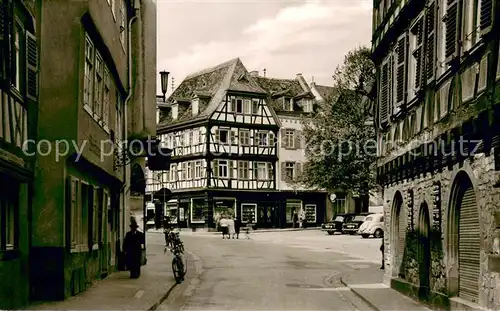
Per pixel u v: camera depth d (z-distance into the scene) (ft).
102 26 58.95
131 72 82.28
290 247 132.57
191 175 213.25
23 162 45.93
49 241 49.52
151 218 220.84
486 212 36.52
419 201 52.80
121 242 81.56
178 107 221.66
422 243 52.03
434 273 47.93
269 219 216.54
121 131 78.89
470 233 41.50
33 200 49.42
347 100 176.04
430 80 46.91
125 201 84.28
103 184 68.49
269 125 216.74
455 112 40.55
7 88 41.88
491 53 33.83
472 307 38.60
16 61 45.70
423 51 49.06
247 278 75.20
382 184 67.62
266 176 216.33
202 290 63.16
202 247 132.26
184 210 216.74
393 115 58.65
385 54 63.77
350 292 61.87
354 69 175.63
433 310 47.21
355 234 177.17
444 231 44.98
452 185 42.96
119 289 59.00
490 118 33.06
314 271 84.48
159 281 67.36
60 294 49.70
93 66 57.36
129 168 85.66
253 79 218.38
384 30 61.98
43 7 50.83
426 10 48.65
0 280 40.27
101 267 67.10
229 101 210.38
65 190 50.42
